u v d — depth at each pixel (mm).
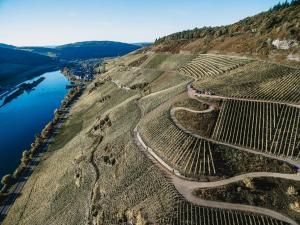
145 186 65688
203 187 58844
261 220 49375
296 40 110312
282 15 138750
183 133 76250
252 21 161000
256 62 116625
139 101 120062
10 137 154750
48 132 141000
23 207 87750
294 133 69250
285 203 52031
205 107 85500
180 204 55250
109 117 119438
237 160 64500
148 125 89938
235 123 76375
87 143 107875
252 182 56719
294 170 59406
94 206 69562
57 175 96938
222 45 150000
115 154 87000
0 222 84000
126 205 63531
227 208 52812
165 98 105688
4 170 117312
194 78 125062
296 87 86375
